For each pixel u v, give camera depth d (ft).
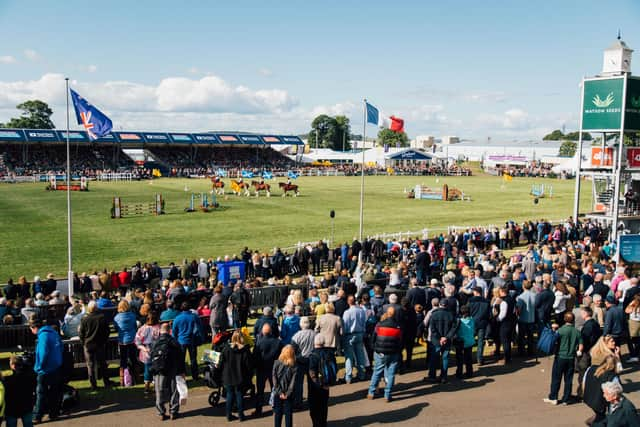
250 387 39.58
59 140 309.63
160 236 123.44
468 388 42.37
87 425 35.73
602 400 31.50
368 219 152.97
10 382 32.07
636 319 46.50
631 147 113.09
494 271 65.26
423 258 81.10
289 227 137.59
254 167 376.68
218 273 81.41
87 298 58.59
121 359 42.91
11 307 53.72
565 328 38.45
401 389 42.27
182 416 37.35
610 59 110.83
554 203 202.80
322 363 35.24
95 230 129.80
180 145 384.47
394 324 39.65
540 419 36.45
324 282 69.46
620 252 82.38
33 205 171.12
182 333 42.91
